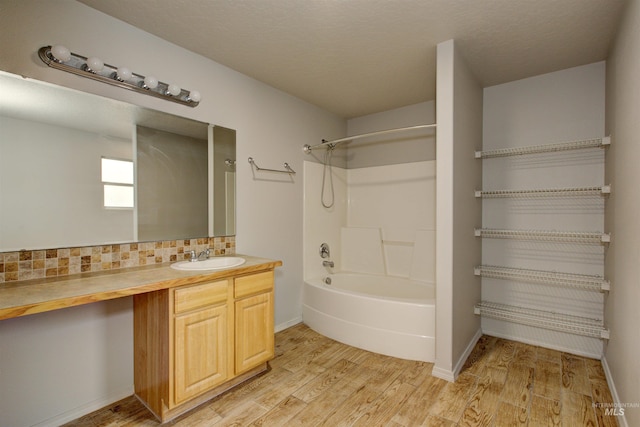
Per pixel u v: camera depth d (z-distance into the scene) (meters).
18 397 1.54
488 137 2.97
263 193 2.85
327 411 1.77
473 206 2.67
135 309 1.92
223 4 1.76
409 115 3.50
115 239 1.88
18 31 1.53
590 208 2.50
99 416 1.73
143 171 2.02
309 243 3.35
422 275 3.30
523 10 1.82
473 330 2.70
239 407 1.81
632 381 1.50
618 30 1.93
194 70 2.30
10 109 1.52
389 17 1.89
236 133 2.60
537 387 2.02
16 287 1.44
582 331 2.33
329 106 3.51
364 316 2.60
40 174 1.61
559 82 2.63
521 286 2.80
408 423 1.67
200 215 2.34
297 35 2.09
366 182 3.82
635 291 1.48
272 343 2.21
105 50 1.83
